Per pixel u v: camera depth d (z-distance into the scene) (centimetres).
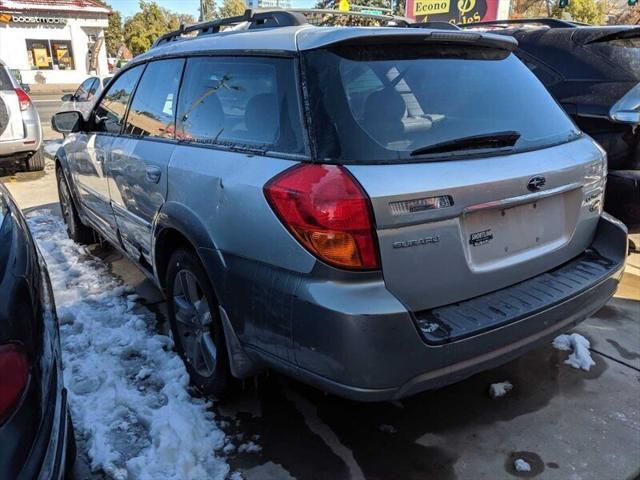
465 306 221
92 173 411
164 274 315
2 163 901
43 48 3172
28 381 159
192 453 245
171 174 280
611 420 273
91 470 235
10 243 192
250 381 289
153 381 300
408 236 200
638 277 448
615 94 426
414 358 199
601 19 3984
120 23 5306
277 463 244
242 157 238
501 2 2162
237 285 230
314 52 226
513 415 277
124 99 379
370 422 271
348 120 210
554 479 236
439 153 216
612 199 419
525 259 243
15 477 149
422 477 237
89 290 416
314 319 199
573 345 335
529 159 238
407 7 2473
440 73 243
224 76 267
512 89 265
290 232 204
